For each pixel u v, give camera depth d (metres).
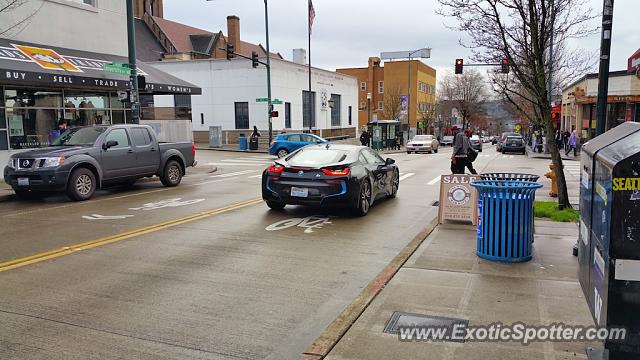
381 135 44.25
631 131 3.32
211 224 9.44
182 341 4.39
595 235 3.36
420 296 5.20
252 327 4.70
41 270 6.46
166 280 6.07
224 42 62.66
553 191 12.49
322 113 49.31
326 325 4.76
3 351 4.19
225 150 35.69
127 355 4.12
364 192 10.44
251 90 39.56
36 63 15.77
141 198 12.91
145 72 20.52
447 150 45.78
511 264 6.31
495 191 6.37
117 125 13.82
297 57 54.72
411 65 74.50
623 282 2.93
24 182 11.87
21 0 16.52
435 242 7.58
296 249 7.60
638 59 7.04
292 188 10.16
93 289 5.73
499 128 117.62
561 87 45.94
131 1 16.62
